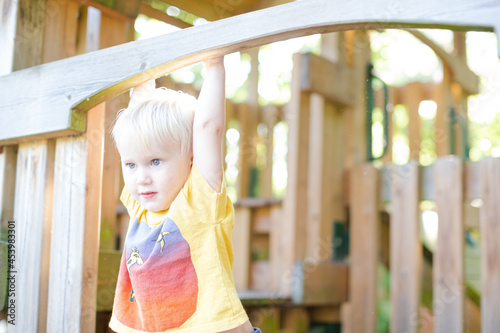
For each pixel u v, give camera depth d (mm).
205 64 1543
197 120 1472
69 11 2322
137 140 1439
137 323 1479
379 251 3355
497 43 1144
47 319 1855
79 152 1845
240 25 1458
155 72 1641
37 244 1896
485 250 2711
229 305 1379
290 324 3223
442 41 6293
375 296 3213
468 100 4461
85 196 1824
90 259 1833
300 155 3303
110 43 2494
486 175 2793
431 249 3635
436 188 2951
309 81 3268
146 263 1454
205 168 1443
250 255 3570
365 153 3531
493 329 2627
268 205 3514
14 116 1910
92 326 1824
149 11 3082
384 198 3260
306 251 3309
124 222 3506
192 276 1413
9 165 2021
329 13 1334
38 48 2098
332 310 3342
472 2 1172
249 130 4547
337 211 3420
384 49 7012
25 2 2059
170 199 1464
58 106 1811
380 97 4332
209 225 1431
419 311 3039
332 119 3455
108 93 1751
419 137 4281
